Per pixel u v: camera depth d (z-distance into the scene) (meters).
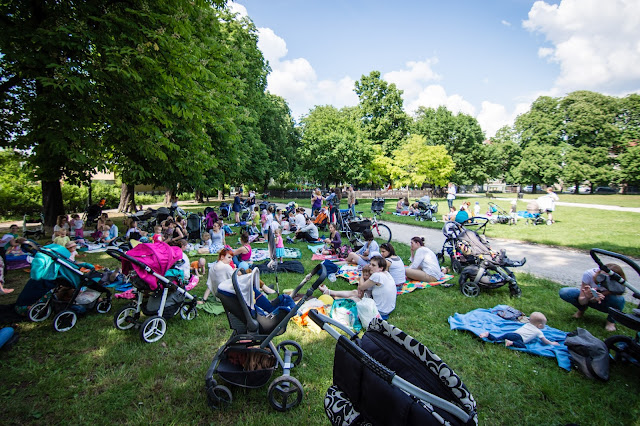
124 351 4.33
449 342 4.58
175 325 5.12
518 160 53.91
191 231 12.39
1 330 4.33
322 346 4.46
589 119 46.62
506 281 6.29
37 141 8.45
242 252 7.87
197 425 3.07
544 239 11.67
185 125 9.80
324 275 3.32
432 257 7.29
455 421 1.92
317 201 16.67
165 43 7.07
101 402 3.37
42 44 6.48
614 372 3.82
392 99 45.16
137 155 11.16
